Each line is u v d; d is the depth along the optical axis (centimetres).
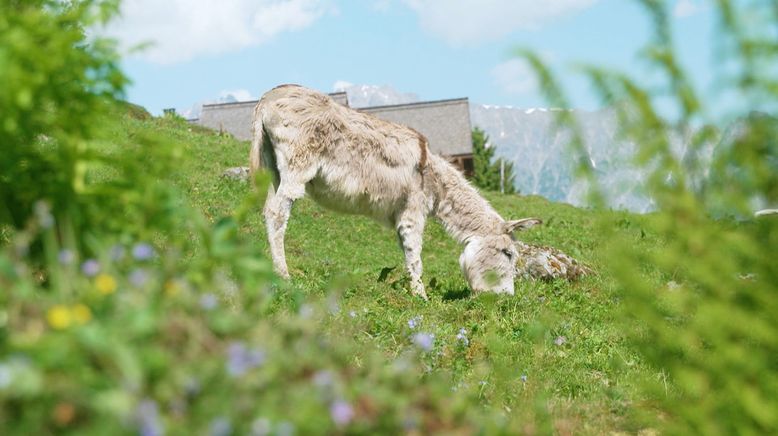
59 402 232
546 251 1360
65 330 246
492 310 891
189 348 266
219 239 338
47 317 255
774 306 293
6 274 270
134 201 349
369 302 915
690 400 408
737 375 302
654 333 336
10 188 362
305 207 1936
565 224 2333
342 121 1095
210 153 2400
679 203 295
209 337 274
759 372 300
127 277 307
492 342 646
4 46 310
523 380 643
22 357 233
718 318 296
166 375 250
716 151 295
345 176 1103
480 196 1155
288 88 1118
